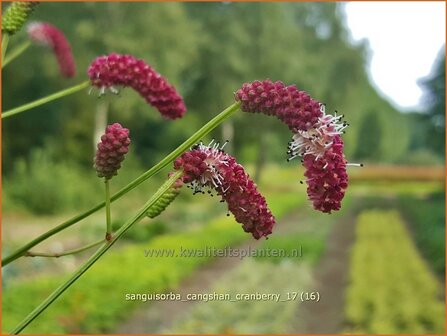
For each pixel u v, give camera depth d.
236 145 30.45
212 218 19.20
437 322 7.85
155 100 2.35
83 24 19.77
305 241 13.47
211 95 26.31
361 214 22.55
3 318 6.23
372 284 9.65
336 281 10.47
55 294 1.47
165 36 21.12
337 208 1.58
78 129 22.50
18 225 15.38
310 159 1.59
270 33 26.66
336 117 1.60
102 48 20.25
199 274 10.34
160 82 2.34
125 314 7.50
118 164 1.50
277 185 34.44
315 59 30.34
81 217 1.50
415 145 65.56
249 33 26.69
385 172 43.69
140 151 26.75
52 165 19.84
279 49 26.70
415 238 15.95
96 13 20.55
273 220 1.66
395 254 12.97
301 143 1.59
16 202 17.23
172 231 15.06
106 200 1.50
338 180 1.57
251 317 7.69
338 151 1.59
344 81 33.03
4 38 2.13
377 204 26.62
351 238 16.17
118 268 9.24
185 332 7.08
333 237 16.31
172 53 21.27
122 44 20.09
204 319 7.62
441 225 15.85
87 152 22.50
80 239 13.38
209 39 25.69
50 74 19.81
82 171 21.86
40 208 17.58
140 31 20.80
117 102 21.23
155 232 14.20
